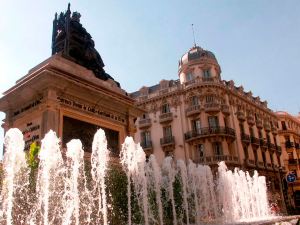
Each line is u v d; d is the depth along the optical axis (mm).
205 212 15297
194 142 39500
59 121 9617
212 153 38594
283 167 51875
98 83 11727
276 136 55375
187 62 43781
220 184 18359
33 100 10109
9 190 7516
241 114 44344
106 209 9031
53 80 9578
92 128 10789
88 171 9172
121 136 11930
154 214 10766
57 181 8242
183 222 12445
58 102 9758
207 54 44062
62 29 12539
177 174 13352
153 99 43938
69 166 8703
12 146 7844
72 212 8203
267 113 54594
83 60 12391
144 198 10273
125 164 10805
